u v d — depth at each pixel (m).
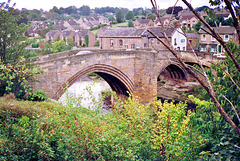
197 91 40.91
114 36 57.09
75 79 29.08
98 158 9.79
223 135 8.91
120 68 32.84
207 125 9.01
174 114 11.71
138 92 34.81
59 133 10.08
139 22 95.88
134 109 12.53
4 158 8.71
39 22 181.00
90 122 10.99
